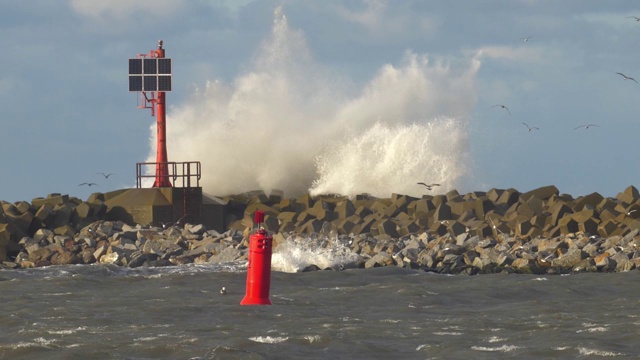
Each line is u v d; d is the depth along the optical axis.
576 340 63.66
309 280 102.06
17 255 138.88
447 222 146.62
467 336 66.19
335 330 68.62
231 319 74.75
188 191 162.62
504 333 67.19
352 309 80.69
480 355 60.03
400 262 120.38
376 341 64.62
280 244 136.00
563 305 82.50
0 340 66.19
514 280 100.88
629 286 95.50
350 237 144.50
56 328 70.81
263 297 83.44
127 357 60.12
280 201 179.25
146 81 164.38
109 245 139.25
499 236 141.25
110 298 88.44
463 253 124.25
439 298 87.69
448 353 60.78
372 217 153.50
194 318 75.38
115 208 159.75
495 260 119.62
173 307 80.69
